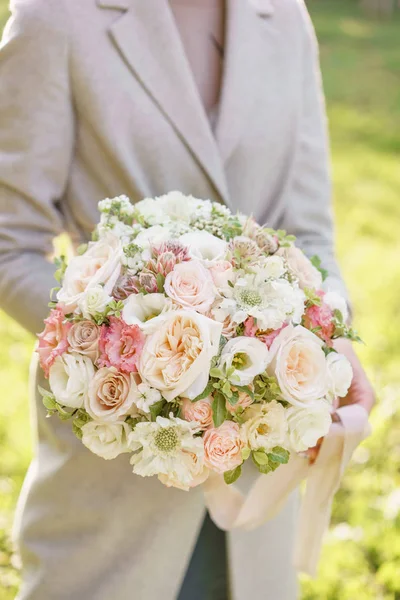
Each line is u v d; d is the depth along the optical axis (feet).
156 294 5.25
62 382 5.32
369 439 13.51
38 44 6.39
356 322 18.66
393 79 46.70
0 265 6.65
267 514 6.13
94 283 5.34
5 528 11.26
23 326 6.68
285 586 7.09
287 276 5.72
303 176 7.39
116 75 6.50
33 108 6.45
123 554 6.54
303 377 5.36
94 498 6.53
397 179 30.89
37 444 6.92
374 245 24.27
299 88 7.21
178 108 6.60
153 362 5.11
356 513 11.82
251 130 6.86
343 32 59.62
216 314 5.27
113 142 6.49
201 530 6.98
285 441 5.43
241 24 6.89
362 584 10.36
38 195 6.55
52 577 6.61
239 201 6.93
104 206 5.99
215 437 5.19
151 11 6.60
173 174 6.65
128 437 5.18
